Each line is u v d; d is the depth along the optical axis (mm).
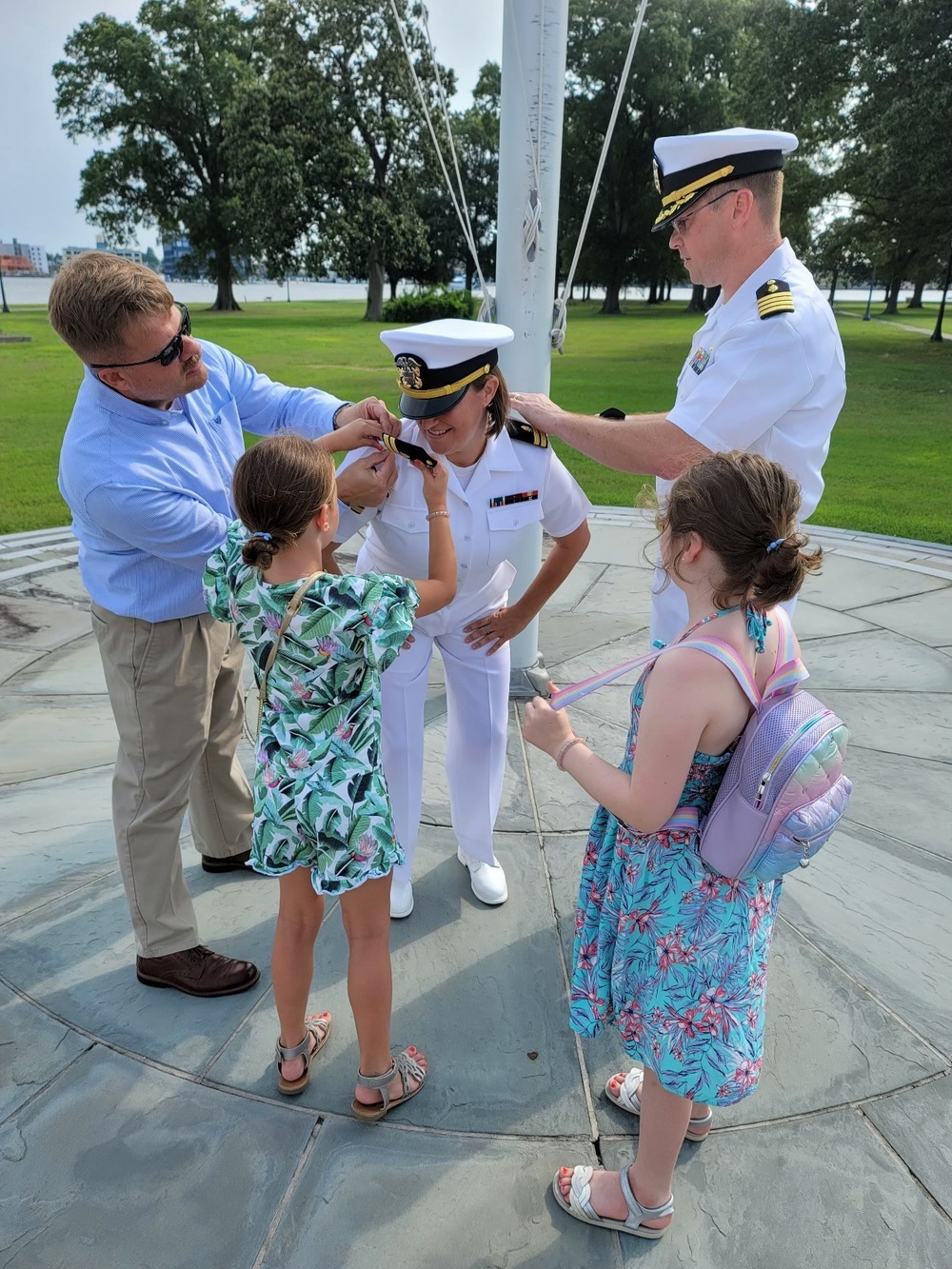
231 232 45281
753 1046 1645
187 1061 2191
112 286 1825
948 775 3480
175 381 1982
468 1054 2225
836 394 2162
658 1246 1768
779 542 1409
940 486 8492
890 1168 1925
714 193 2086
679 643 1504
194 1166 1919
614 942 1719
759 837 1442
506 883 2869
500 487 2275
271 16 33594
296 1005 2018
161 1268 1714
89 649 4594
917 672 4359
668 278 50312
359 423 2176
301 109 33906
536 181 3365
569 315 43781
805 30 24031
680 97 40781
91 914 2691
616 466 2230
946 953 2562
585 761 1598
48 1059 2189
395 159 36656
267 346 23578
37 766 3490
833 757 1428
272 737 1826
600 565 6035
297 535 1683
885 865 2947
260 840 1838
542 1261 1734
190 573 2139
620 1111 2068
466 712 2582
